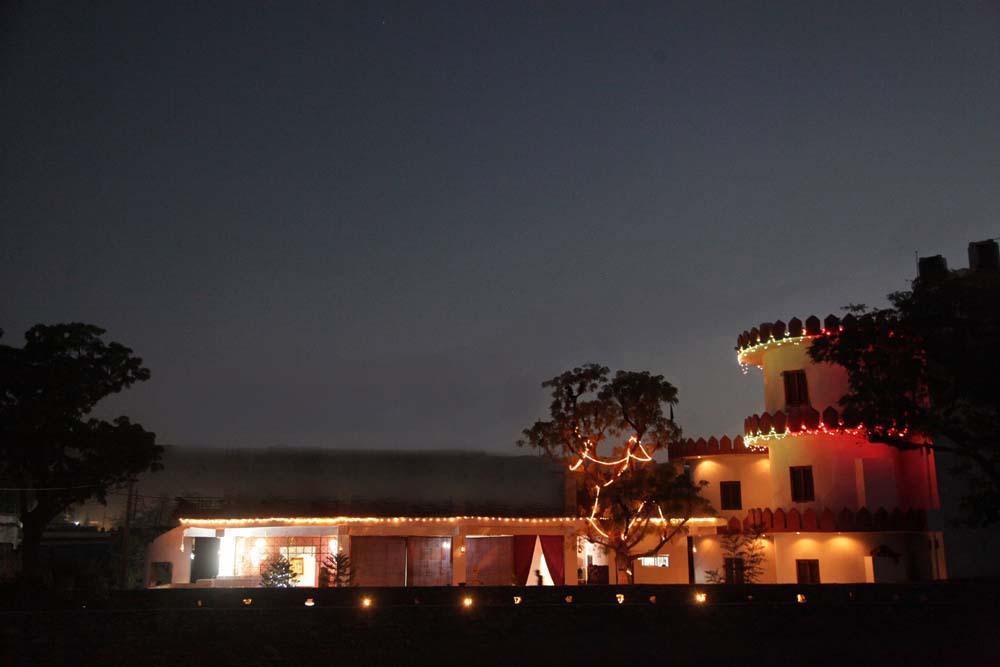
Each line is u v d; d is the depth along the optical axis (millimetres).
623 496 34219
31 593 22156
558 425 35438
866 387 23406
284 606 21875
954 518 31578
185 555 35781
